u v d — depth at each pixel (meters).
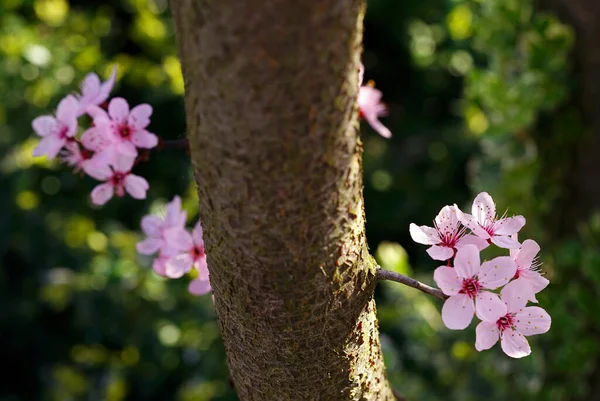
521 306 0.57
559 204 0.96
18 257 1.60
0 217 1.46
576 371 0.92
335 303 0.55
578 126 0.92
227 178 0.53
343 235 0.54
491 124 0.91
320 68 0.51
